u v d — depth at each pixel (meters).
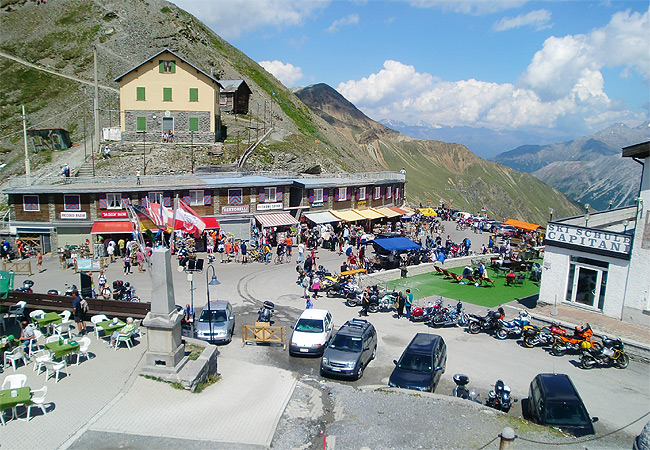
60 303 23.59
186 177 48.97
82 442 12.92
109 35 110.44
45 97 94.19
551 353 23.20
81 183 44.75
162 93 62.34
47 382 16.09
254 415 15.37
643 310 24.97
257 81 120.31
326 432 14.78
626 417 17.03
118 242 40.78
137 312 22.89
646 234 24.67
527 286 36.28
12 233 41.44
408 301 28.05
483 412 16.39
